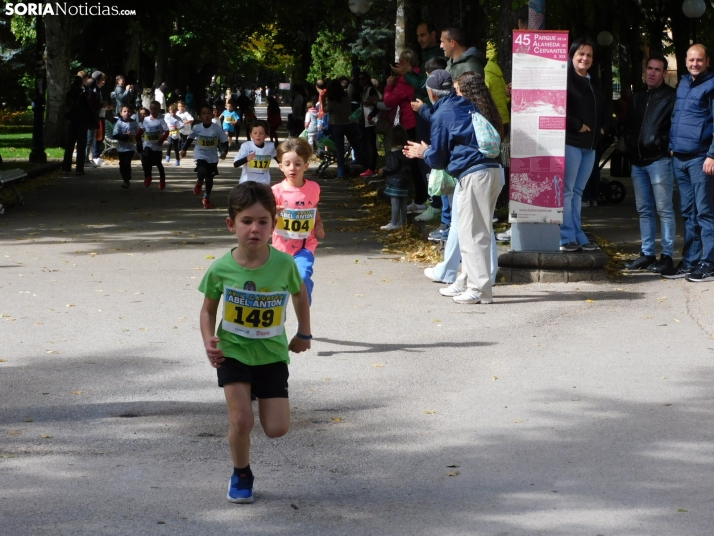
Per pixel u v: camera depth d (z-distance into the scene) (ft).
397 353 25.63
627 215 51.70
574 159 35.91
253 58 264.11
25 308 30.71
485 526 15.02
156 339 27.02
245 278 15.62
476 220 31.24
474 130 30.91
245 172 44.57
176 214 56.08
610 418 20.39
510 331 27.99
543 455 18.22
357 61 144.66
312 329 28.22
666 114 35.58
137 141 70.49
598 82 36.52
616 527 14.99
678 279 35.29
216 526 14.99
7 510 15.53
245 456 15.80
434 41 51.60
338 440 19.07
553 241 35.42
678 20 89.40
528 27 37.09
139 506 15.76
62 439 19.04
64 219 53.42
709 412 20.77
